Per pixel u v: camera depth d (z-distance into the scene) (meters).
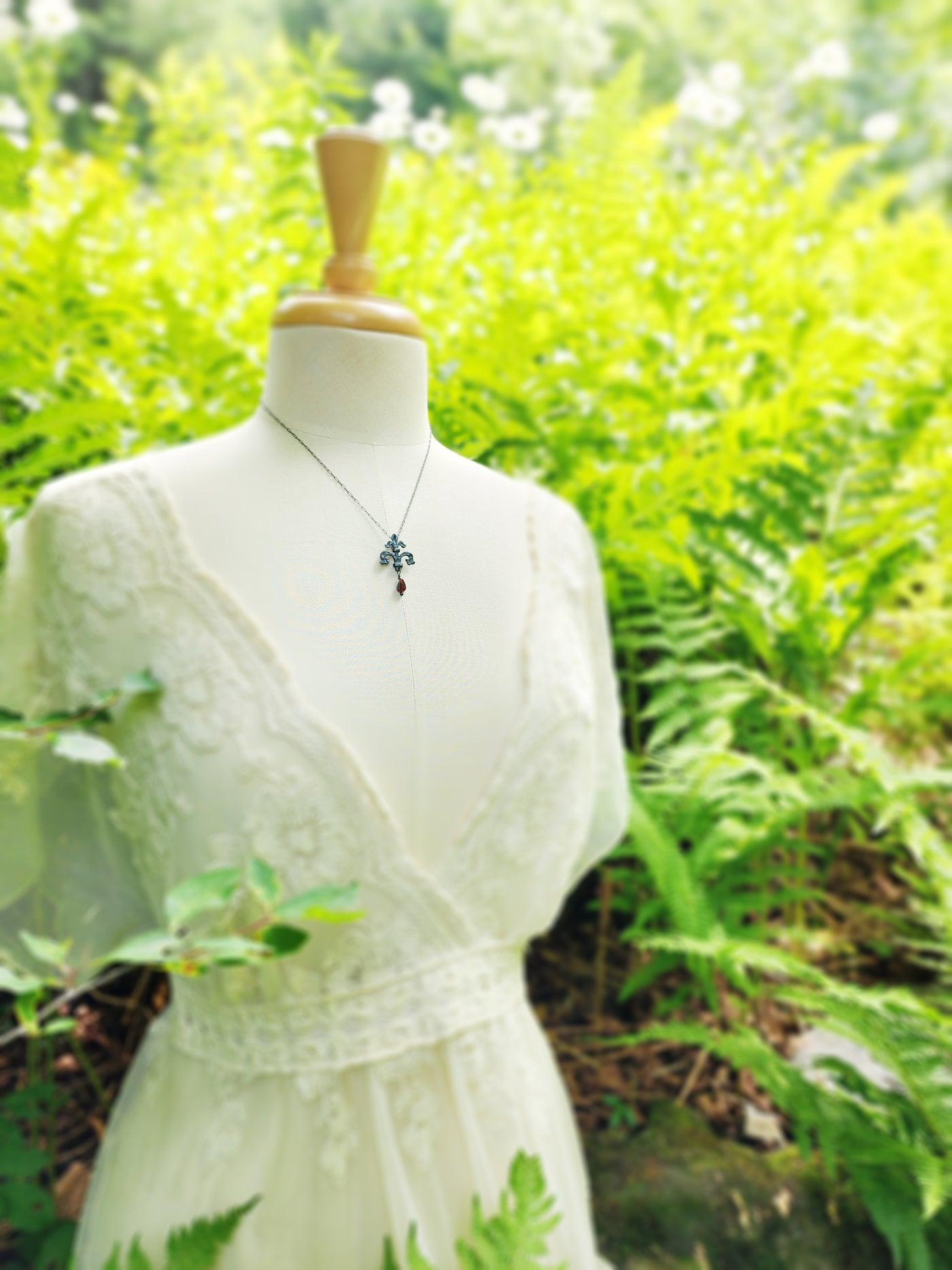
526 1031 0.80
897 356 1.69
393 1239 0.69
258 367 1.16
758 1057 1.04
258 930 0.63
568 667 0.76
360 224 0.70
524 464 1.20
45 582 0.70
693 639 1.23
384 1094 0.70
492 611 0.73
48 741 0.70
